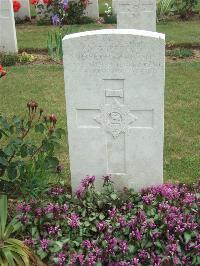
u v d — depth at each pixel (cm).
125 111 230
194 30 643
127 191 238
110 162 242
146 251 208
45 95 416
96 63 222
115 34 217
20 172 224
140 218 214
